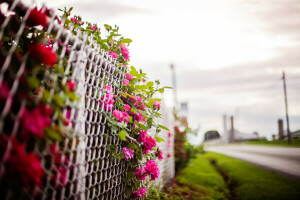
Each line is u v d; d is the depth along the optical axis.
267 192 5.12
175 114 9.77
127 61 2.36
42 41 1.35
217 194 5.12
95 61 1.61
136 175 2.37
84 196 1.41
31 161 0.85
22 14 1.15
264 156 14.59
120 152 1.95
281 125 39.38
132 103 2.27
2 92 0.86
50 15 1.33
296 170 8.25
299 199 4.52
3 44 1.29
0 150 0.86
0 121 0.83
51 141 1.05
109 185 1.87
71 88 1.17
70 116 1.30
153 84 2.22
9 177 0.84
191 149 9.93
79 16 2.14
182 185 5.70
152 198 3.46
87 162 1.52
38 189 1.02
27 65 1.06
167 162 5.82
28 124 0.89
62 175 1.20
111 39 2.19
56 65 1.37
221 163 11.58
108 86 1.79
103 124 1.74
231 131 62.56
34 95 1.26
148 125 2.34
